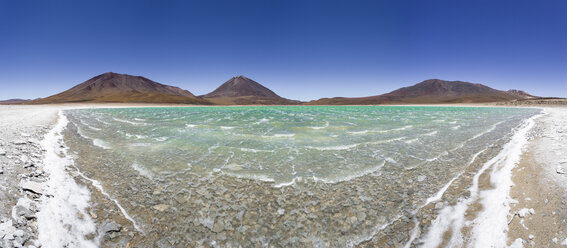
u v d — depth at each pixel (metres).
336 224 4.39
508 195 4.85
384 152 9.17
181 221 4.43
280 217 4.60
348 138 11.93
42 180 5.59
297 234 4.12
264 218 4.56
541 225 3.68
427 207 4.89
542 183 5.04
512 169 6.32
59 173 6.34
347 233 4.16
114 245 3.76
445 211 4.66
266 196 5.44
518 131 13.29
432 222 4.36
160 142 10.92
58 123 17.80
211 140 11.40
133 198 5.27
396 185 6.02
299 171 7.03
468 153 8.84
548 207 4.09
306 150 9.47
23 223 3.72
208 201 5.18
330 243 3.93
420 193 5.54
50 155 8.01
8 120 16.09
